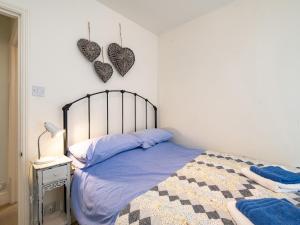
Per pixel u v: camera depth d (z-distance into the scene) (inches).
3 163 86.8
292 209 32.9
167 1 78.7
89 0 76.3
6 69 87.7
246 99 76.5
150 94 107.9
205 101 90.0
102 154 61.9
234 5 78.7
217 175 53.2
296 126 64.7
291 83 65.4
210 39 87.4
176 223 32.5
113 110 87.5
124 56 88.6
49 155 64.7
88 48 73.2
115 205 41.3
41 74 62.6
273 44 68.9
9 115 87.2
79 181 57.1
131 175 55.2
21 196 58.8
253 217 30.9
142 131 87.3
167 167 60.7
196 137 94.2
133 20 94.8
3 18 86.8
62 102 68.4
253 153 75.0
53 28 65.4
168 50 106.0
